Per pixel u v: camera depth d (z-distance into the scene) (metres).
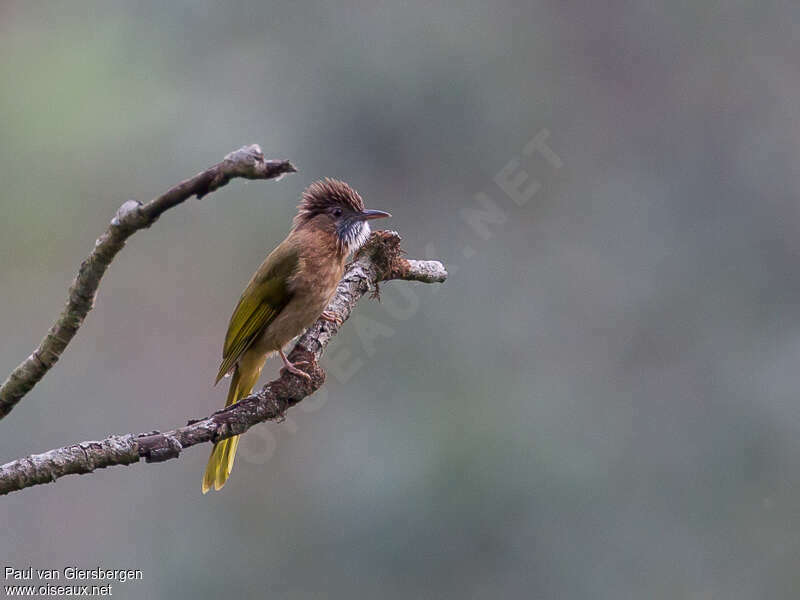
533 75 15.34
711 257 14.70
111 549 12.95
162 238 15.32
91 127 15.68
